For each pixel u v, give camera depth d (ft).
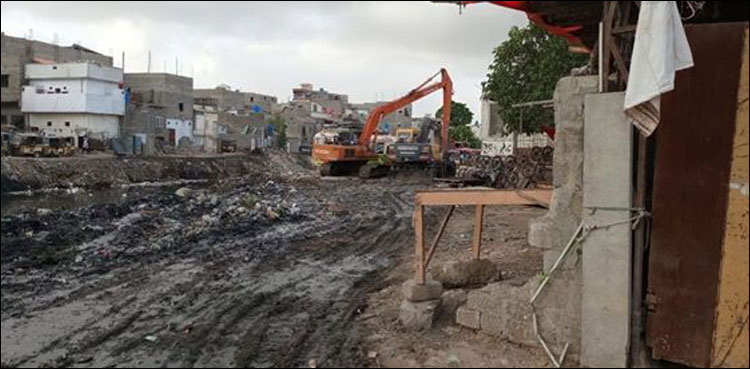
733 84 20.12
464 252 47.11
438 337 26.81
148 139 180.34
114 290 40.24
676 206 20.98
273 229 65.21
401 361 24.58
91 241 58.08
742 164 19.92
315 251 53.47
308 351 27.91
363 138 134.00
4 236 58.80
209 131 226.38
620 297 21.50
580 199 23.21
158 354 28.48
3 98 171.83
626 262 21.39
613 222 21.58
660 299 21.30
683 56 19.69
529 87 81.30
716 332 20.35
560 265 23.54
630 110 20.42
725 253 20.18
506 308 25.48
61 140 152.05
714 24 20.39
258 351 28.37
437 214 74.64
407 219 71.82
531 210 73.20
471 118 246.27
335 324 31.94
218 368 26.50
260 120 251.60
